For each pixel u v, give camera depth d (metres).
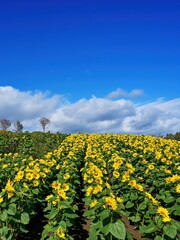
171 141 29.69
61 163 16.41
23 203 9.37
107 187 10.34
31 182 11.05
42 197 12.07
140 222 9.38
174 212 9.01
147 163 16.33
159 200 11.91
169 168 15.49
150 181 13.31
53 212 8.23
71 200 9.60
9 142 26.34
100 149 22.31
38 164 13.98
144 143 26.84
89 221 11.25
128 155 19.17
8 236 8.28
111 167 16.22
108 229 6.64
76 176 13.71
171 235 6.93
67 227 8.93
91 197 10.13
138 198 9.43
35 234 10.08
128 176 11.24
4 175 13.55
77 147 22.83
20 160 16.73
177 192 9.43
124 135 34.22
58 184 9.79
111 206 7.06
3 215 7.95
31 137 29.62
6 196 8.41
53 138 29.75
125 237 6.75
